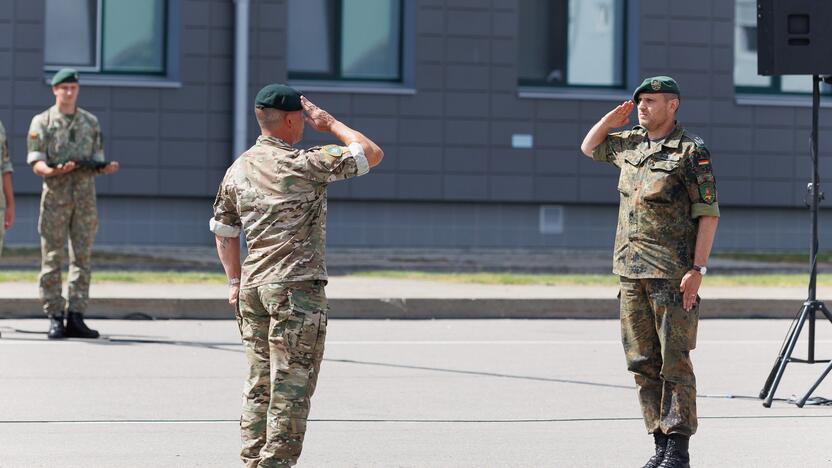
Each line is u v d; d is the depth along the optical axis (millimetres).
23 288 36438
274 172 14375
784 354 22469
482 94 53375
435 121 53125
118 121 51125
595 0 55469
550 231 54250
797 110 55812
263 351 14711
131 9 52062
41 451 17812
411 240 53219
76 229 29453
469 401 22500
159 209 51719
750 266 47594
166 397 22281
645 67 54750
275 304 14195
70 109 28906
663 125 16438
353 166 14211
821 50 22500
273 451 14086
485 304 36656
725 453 18359
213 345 29188
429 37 53000
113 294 35500
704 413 21641
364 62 53812
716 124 55250
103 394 22469
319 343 14320
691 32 55031
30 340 29359
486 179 53469
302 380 14211
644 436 19547
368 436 19281
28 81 50594
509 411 21594
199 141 51656
